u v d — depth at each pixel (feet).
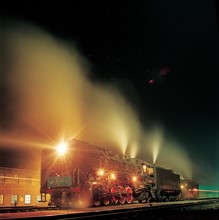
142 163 92.38
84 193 62.69
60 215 37.58
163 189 97.96
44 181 64.90
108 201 70.13
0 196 102.37
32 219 34.22
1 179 103.86
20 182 110.22
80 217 37.73
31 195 113.29
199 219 38.11
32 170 116.06
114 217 40.47
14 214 41.19
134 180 83.76
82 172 63.16
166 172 104.63
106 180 71.05
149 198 91.09
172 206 60.39
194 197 138.62
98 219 38.34
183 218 39.55
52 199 64.18
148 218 40.22
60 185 62.90
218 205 69.92
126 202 77.46
